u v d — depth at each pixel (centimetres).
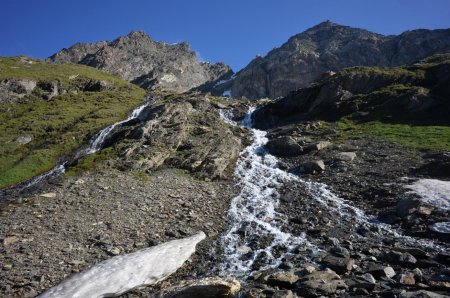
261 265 1700
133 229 2080
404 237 1897
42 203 2420
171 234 2047
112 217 2211
